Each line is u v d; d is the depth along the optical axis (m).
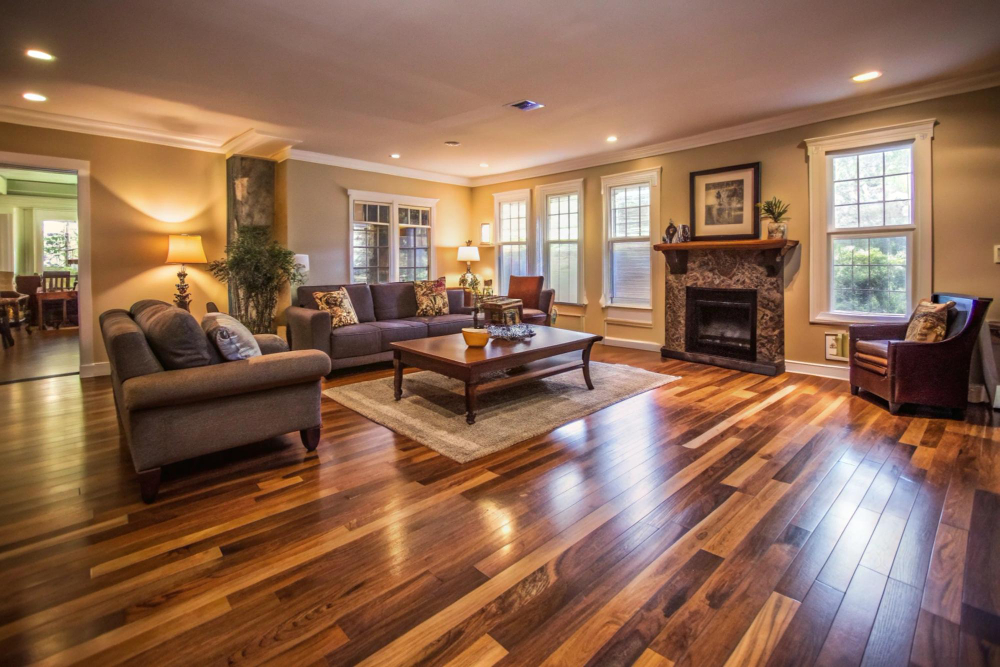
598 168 6.27
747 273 4.89
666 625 1.46
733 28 2.85
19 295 7.82
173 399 2.24
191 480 2.47
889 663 1.31
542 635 1.42
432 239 7.26
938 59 3.34
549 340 3.93
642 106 4.25
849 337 4.06
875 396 3.90
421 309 6.00
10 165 4.32
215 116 4.43
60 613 1.52
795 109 4.40
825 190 4.47
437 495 2.31
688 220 5.45
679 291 5.47
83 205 4.69
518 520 2.08
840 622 1.46
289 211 5.71
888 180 4.20
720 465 2.62
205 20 2.69
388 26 2.78
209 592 1.62
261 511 2.17
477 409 3.61
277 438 3.07
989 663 1.30
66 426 3.28
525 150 5.84
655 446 2.90
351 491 2.35
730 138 5.01
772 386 4.27
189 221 5.33
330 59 3.21
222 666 1.32
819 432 3.11
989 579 1.66
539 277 6.35
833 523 2.03
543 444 2.96
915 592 1.60
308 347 4.68
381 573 1.72
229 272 5.27
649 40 2.99
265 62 3.25
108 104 4.09
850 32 2.92
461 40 2.96
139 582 1.67
